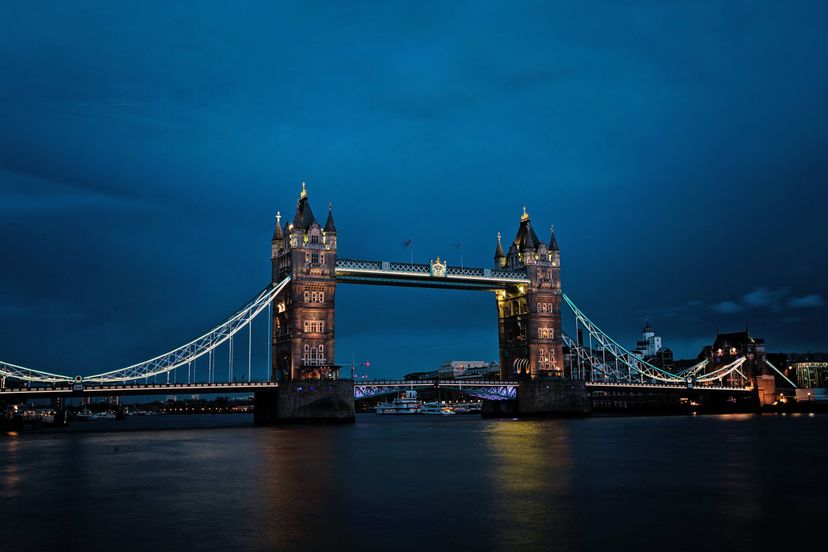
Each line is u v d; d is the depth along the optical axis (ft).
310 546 100.27
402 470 183.01
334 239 499.92
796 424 433.48
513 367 600.39
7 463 212.64
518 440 291.38
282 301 504.43
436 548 98.94
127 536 107.14
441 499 136.56
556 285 598.75
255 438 326.44
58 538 106.32
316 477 170.09
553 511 123.75
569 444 266.98
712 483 155.53
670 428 386.73
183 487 155.33
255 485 157.38
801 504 129.18
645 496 138.51
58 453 250.78
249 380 468.75
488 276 563.48
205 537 105.91
